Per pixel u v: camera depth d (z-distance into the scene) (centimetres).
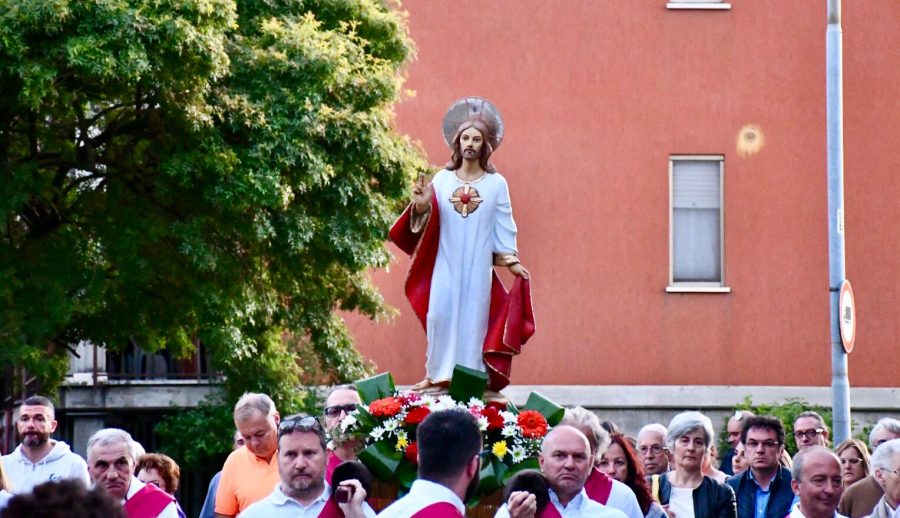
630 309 3156
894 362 3136
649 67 3155
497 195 1268
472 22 3150
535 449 1187
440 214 1263
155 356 3378
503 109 3150
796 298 3148
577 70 3156
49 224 2556
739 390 3138
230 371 2791
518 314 1256
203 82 2403
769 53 3150
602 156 3153
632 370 3153
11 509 531
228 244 2564
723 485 1315
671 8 3155
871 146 3141
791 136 3153
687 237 3162
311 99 2525
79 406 3344
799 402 3131
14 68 2259
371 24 2797
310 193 2617
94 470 1146
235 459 1333
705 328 3156
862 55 3142
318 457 1038
